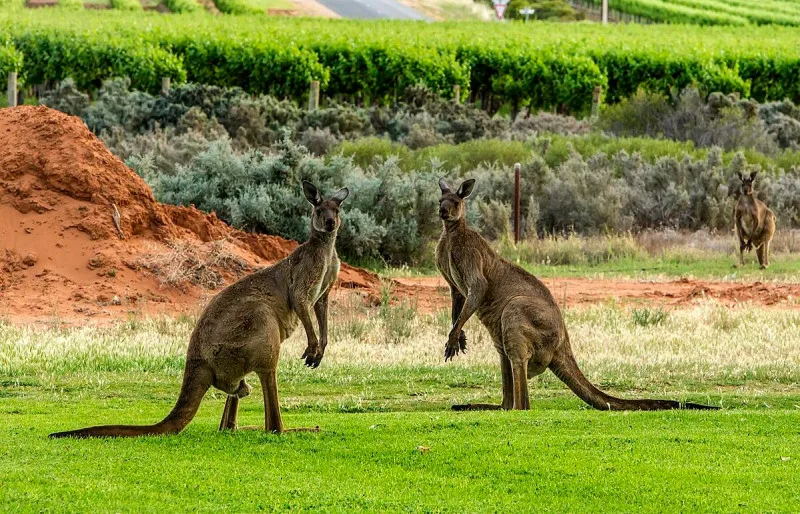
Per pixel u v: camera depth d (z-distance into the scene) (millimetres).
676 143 77000
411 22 157750
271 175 54312
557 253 54438
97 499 15797
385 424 21625
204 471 17500
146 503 15719
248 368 20047
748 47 126000
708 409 23562
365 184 54094
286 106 86562
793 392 27781
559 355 24484
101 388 27047
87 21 131250
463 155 73188
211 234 44656
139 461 17969
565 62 112125
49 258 39875
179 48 108812
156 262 40625
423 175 57656
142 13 157625
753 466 18281
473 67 114562
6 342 31500
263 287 20734
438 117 90688
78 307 37531
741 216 52031
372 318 37969
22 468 17312
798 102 120375
